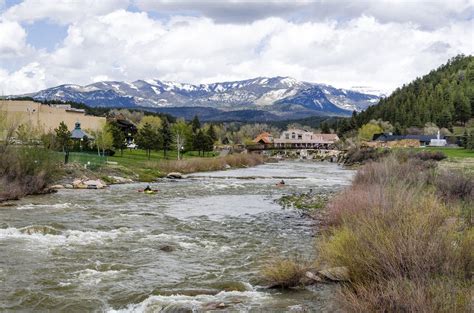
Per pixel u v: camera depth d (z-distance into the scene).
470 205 22.38
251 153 144.12
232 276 16.78
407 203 17.14
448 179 28.08
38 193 42.22
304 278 15.07
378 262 13.15
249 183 60.38
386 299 10.58
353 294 11.64
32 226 24.92
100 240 22.97
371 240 13.98
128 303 13.92
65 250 20.61
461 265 12.42
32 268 17.55
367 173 36.56
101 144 87.56
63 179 50.16
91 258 19.28
